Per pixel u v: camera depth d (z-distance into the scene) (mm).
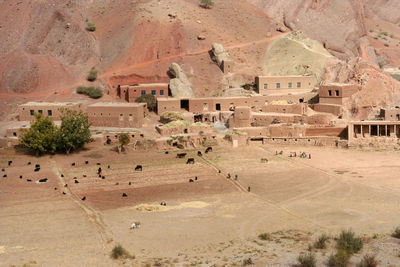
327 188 57219
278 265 32562
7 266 33875
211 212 47812
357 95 95188
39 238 40094
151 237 40094
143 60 117938
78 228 42781
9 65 113750
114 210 49125
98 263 34375
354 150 78562
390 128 82625
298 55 118312
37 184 59812
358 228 42031
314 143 82312
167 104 96188
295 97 100000
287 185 58812
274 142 83188
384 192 55000
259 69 117500
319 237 38000
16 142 79188
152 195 55000
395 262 32219
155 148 78188
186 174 64312
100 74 115750
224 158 73125
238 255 35219
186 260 34531
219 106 98312
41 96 106312
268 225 43375
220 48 116625
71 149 76188
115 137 81312
